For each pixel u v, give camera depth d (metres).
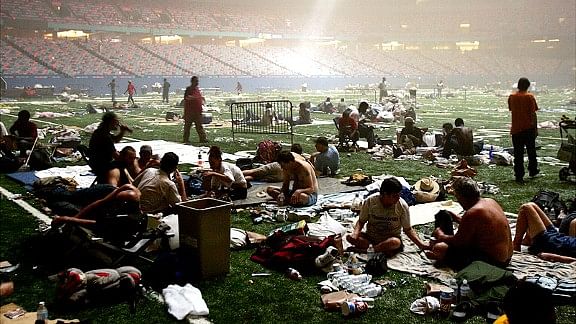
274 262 6.62
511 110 11.95
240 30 70.00
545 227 6.94
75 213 7.59
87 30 58.09
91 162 9.62
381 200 6.99
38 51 52.19
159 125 24.81
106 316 5.31
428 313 5.33
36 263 6.57
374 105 28.75
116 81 52.03
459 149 14.31
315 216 8.84
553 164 14.32
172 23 66.25
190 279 6.16
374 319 5.26
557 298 5.52
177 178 8.95
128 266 6.10
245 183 10.01
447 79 73.44
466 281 5.48
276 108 32.41
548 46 79.44
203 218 6.13
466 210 6.47
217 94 54.25
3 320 5.07
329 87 67.75
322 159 12.40
